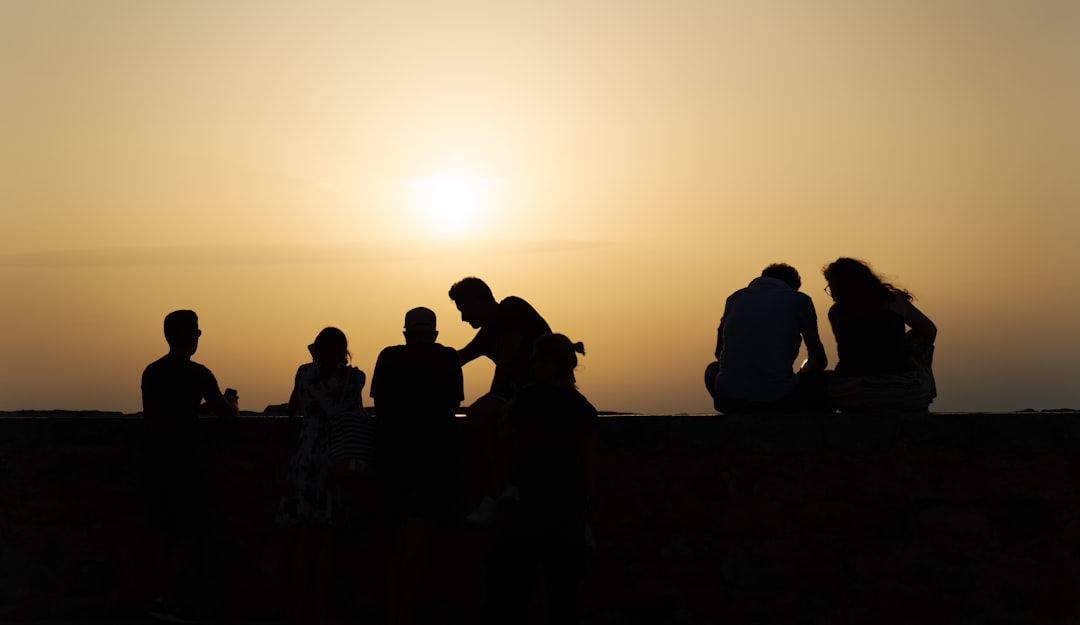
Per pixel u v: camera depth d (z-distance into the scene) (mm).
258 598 7270
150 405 7137
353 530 7102
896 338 6422
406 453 6430
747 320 6625
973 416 6215
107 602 7418
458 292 6844
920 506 6262
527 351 6453
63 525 7469
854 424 6355
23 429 7516
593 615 6703
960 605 6172
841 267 6527
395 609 6480
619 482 6719
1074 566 6055
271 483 7297
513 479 5559
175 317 7230
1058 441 6113
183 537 7109
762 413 6648
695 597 6543
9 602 7383
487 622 5508
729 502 6527
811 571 6387
